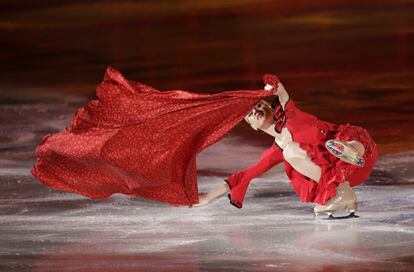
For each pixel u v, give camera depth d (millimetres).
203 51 48344
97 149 19781
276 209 22062
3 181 25484
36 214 22062
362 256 17938
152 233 20172
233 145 29328
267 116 20812
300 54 46188
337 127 21031
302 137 20734
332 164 20719
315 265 17406
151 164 19875
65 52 49781
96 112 20156
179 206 22625
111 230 20500
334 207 20828
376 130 30172
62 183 20875
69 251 18812
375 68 41781
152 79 41062
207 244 19156
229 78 40688
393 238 19172
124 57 47469
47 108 36125
